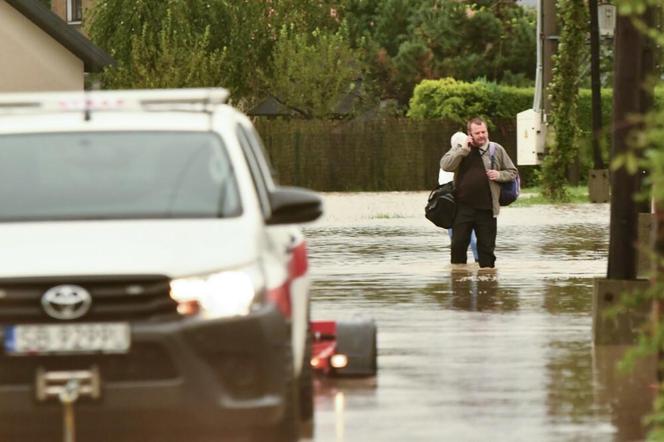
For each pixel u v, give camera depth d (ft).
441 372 120.26
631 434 94.84
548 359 127.03
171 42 569.23
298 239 101.50
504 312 164.14
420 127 572.92
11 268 83.56
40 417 83.05
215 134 95.50
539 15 437.99
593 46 416.46
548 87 433.07
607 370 120.57
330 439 94.12
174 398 82.58
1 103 98.32
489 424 98.48
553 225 321.11
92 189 92.07
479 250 216.74
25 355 83.10
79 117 97.25
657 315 100.07
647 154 71.87
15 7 359.46
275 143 573.74
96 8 572.92
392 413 102.73
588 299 177.17
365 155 574.15
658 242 95.86
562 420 99.60
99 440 92.32
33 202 91.20
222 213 90.58
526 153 442.09
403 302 175.01
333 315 161.58
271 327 84.79
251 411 83.41
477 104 575.79
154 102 99.25
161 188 92.07
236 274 84.69
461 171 216.54
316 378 117.60
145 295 83.56
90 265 83.66
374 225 334.44
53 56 365.40
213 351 83.30
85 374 82.74
